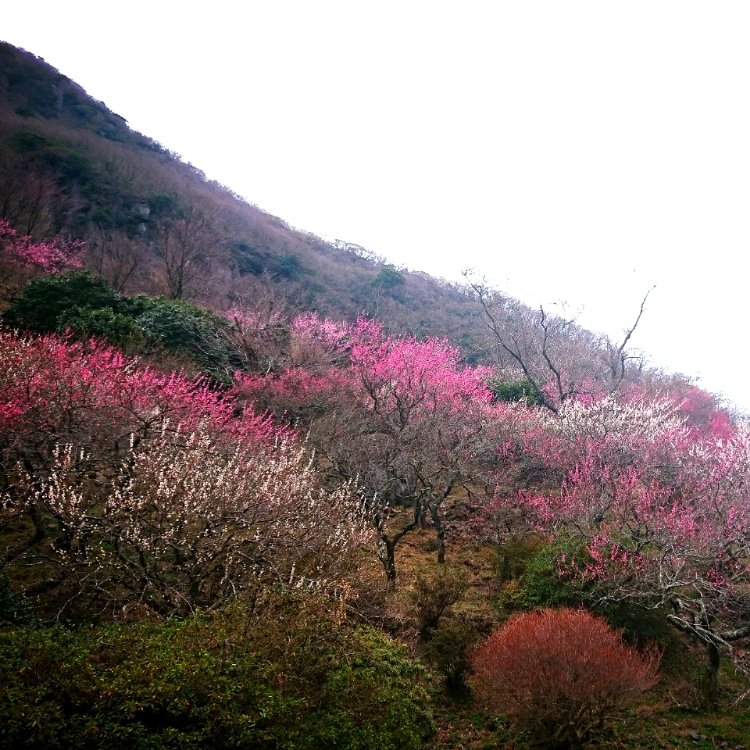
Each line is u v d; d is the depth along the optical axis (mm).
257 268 36688
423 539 13945
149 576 7883
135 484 8695
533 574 10547
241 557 8508
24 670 4832
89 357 12516
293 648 6066
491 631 9594
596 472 13859
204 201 41625
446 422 15719
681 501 12812
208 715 4945
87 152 38062
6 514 9172
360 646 7117
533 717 7102
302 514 9398
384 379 17094
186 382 14312
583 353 29422
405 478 14305
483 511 14766
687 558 9805
